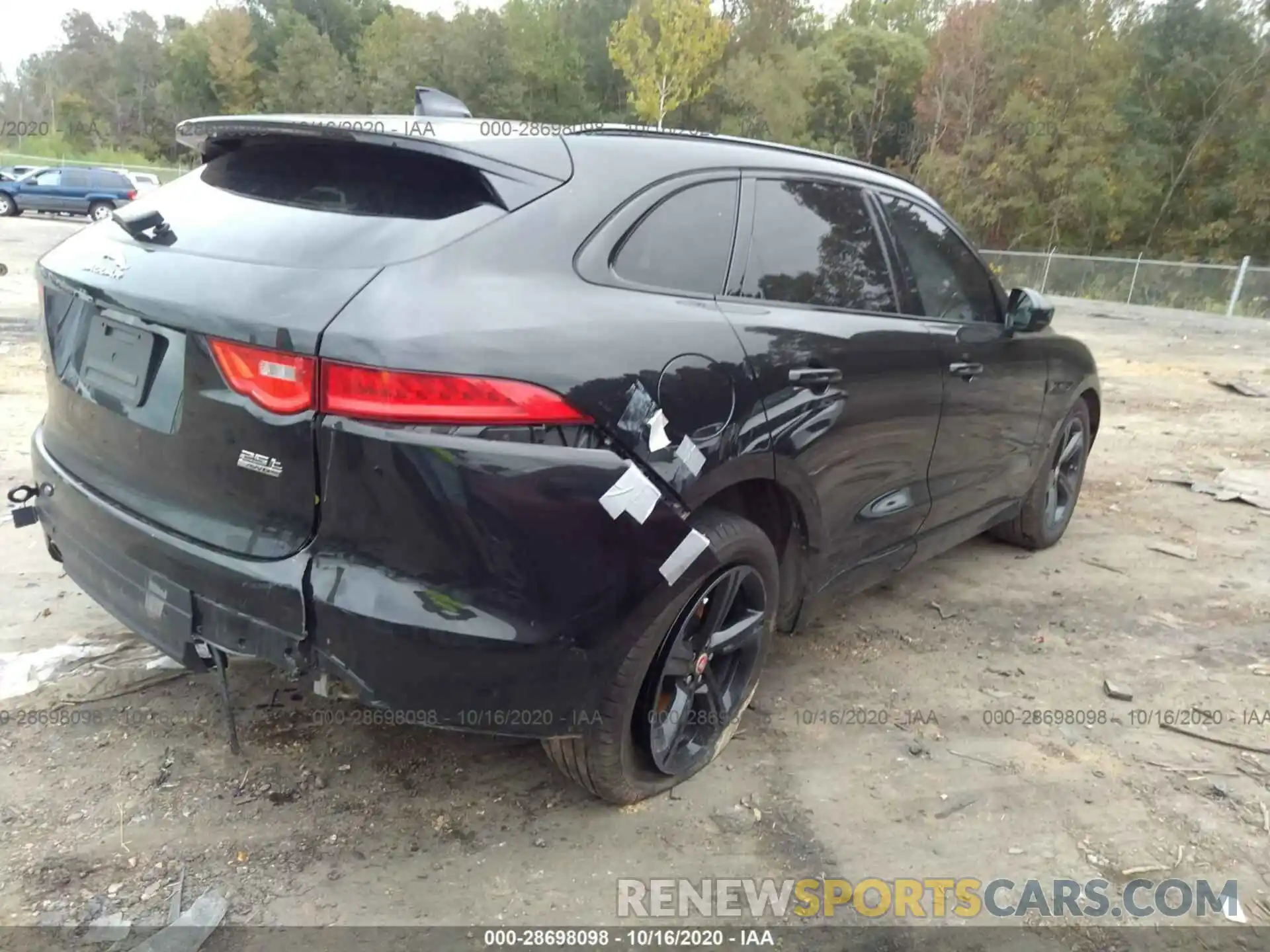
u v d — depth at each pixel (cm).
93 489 246
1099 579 455
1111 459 701
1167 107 3966
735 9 5862
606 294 230
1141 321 1936
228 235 231
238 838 241
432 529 200
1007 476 423
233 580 212
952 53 4375
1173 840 263
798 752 296
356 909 221
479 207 224
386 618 201
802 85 5234
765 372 258
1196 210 3956
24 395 657
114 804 250
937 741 306
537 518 205
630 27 3453
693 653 257
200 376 214
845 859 249
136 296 222
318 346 196
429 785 267
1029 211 4047
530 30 5003
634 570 221
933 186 4275
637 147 262
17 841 234
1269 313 2062
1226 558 493
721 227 272
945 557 478
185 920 213
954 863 249
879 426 312
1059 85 4012
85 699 294
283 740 282
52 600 354
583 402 209
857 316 312
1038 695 339
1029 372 417
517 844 246
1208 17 3825
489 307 206
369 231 218
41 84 6912
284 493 208
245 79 6088
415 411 194
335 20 7038
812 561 301
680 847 249
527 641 210
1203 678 358
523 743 291
